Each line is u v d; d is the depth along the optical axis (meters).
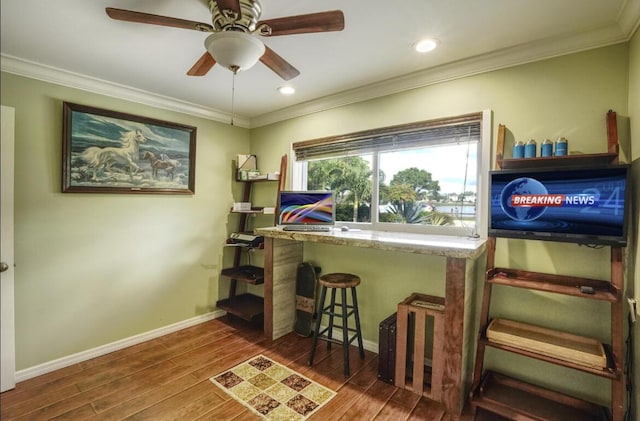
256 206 3.67
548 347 1.67
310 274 2.93
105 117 2.58
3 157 2.09
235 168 3.58
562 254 1.84
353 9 1.56
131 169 2.74
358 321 2.47
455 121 2.21
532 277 1.90
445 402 1.82
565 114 1.83
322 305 2.44
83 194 2.49
